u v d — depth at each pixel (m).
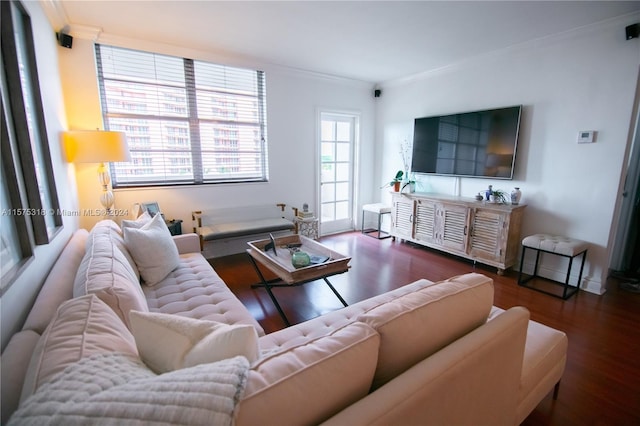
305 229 4.31
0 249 1.11
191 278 2.12
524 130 3.27
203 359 0.73
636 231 3.23
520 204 3.27
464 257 3.65
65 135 2.42
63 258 1.58
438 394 0.80
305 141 4.38
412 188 4.46
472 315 1.09
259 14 2.51
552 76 3.02
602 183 2.78
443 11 2.45
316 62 3.80
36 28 1.93
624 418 1.53
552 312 2.53
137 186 3.30
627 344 2.11
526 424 1.50
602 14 2.49
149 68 3.24
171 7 2.41
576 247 2.69
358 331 0.85
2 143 1.21
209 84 3.59
